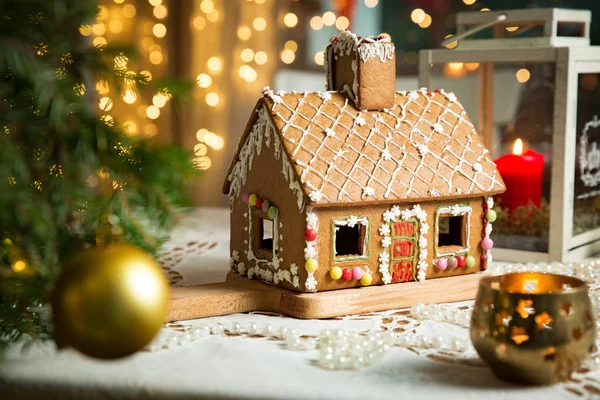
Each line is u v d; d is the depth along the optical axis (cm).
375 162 116
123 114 196
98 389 94
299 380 95
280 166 115
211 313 114
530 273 100
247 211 122
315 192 111
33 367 97
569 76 132
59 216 94
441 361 100
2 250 96
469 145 123
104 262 89
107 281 88
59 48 93
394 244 117
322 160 114
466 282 120
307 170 112
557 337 91
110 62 98
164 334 104
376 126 120
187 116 203
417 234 118
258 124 119
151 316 90
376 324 111
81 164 95
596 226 145
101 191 100
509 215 139
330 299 113
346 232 124
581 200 139
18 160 91
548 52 134
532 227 137
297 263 114
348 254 120
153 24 195
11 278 95
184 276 130
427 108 124
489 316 93
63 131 93
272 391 92
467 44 142
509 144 139
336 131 117
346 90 122
